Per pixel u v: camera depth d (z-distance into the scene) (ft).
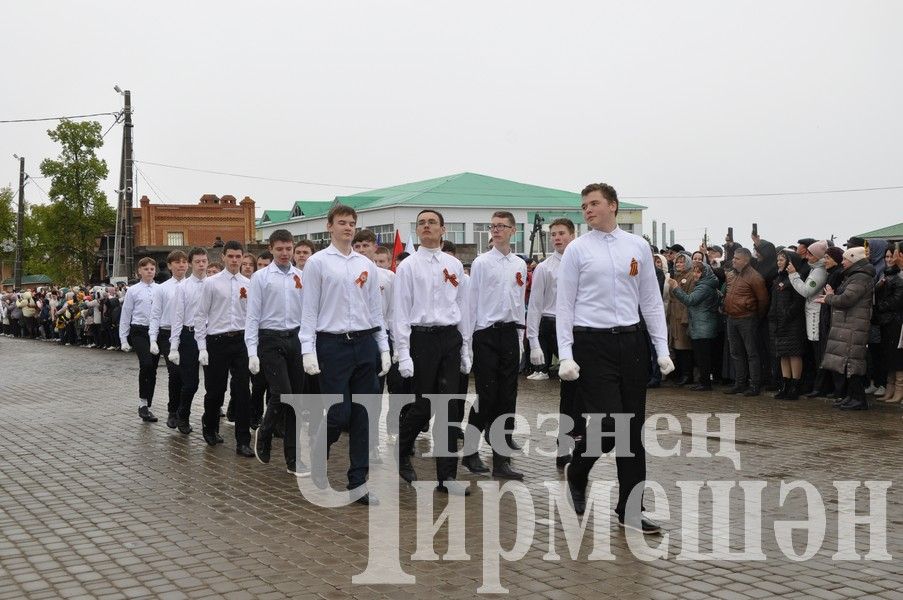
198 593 15.71
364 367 23.18
